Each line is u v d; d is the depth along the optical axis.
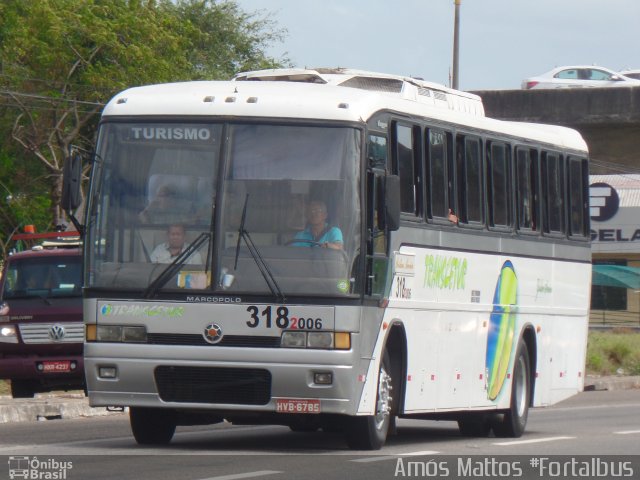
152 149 35.06
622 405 67.25
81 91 115.81
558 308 50.41
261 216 34.22
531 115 134.50
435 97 43.28
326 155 34.50
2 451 35.31
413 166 38.66
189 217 34.44
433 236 39.69
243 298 33.88
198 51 153.12
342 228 34.12
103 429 45.22
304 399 33.91
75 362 57.25
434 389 40.22
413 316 38.41
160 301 34.22
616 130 136.50
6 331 57.28
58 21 113.69
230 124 34.84
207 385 34.16
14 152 120.44
